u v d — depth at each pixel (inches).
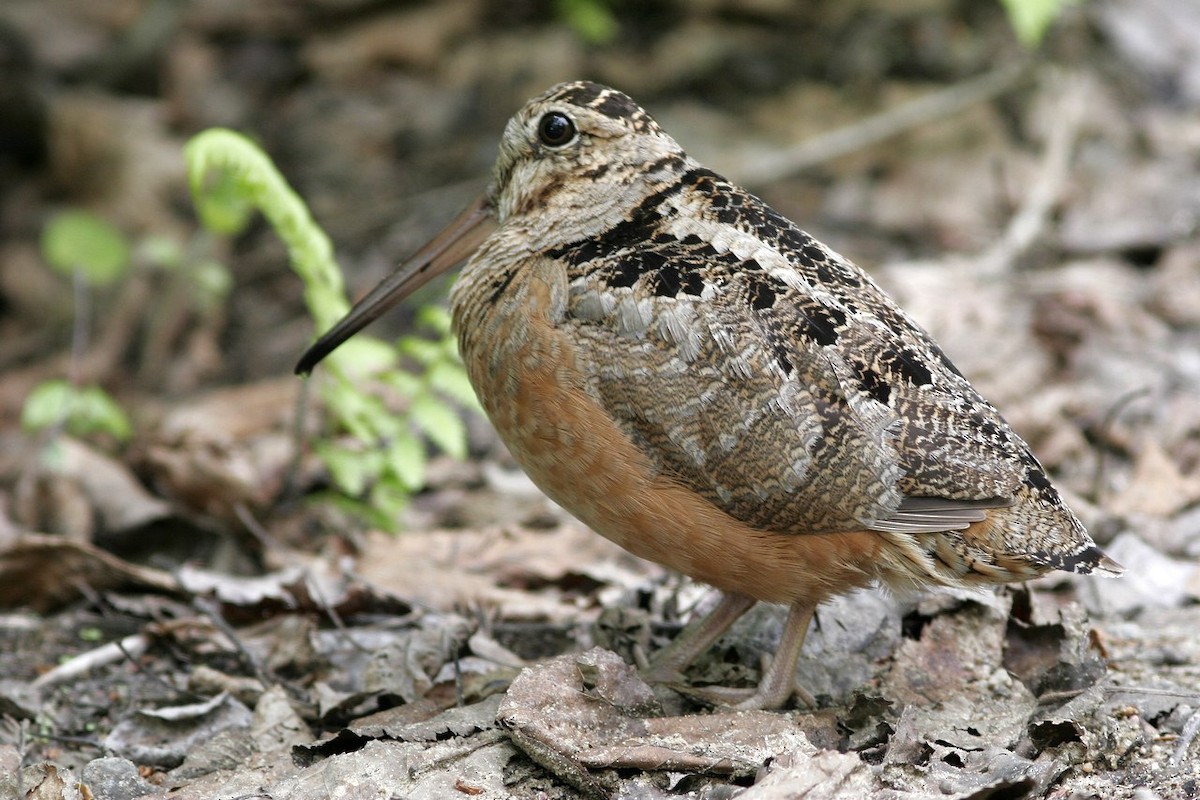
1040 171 685.3
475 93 797.9
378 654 350.3
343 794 288.2
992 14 799.1
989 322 545.6
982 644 343.3
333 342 370.6
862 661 343.3
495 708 321.1
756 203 334.0
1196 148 691.4
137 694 358.3
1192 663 347.9
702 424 305.4
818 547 310.0
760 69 781.3
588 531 440.8
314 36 837.8
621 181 330.3
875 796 271.4
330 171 754.2
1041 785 281.9
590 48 810.2
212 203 504.7
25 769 309.4
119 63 811.4
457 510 482.9
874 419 304.5
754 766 284.4
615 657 308.0
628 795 281.0
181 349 668.1
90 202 754.2
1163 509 438.9
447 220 710.5
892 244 661.9
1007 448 314.5
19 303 730.2
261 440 526.3
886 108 743.1
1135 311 564.7
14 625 397.4
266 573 434.6
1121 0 786.8
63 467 476.4
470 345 331.9
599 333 310.7
